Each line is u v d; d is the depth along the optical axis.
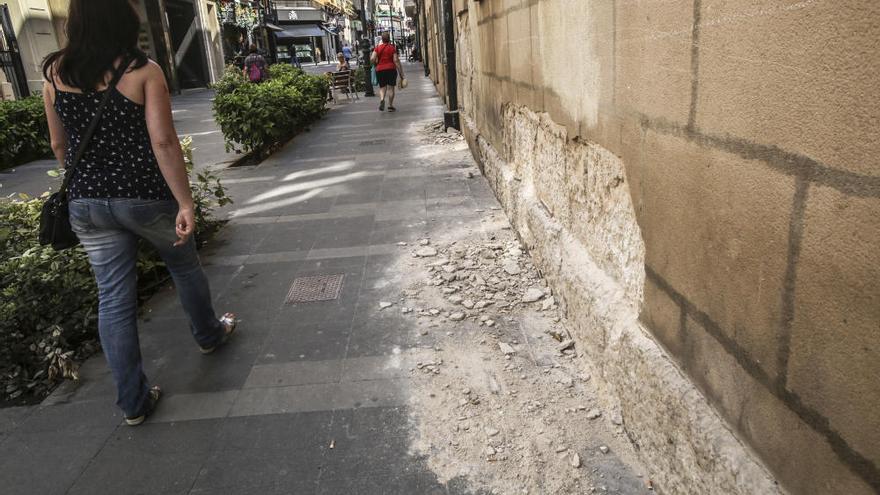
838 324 1.15
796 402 1.32
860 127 1.04
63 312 3.37
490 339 3.22
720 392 1.66
